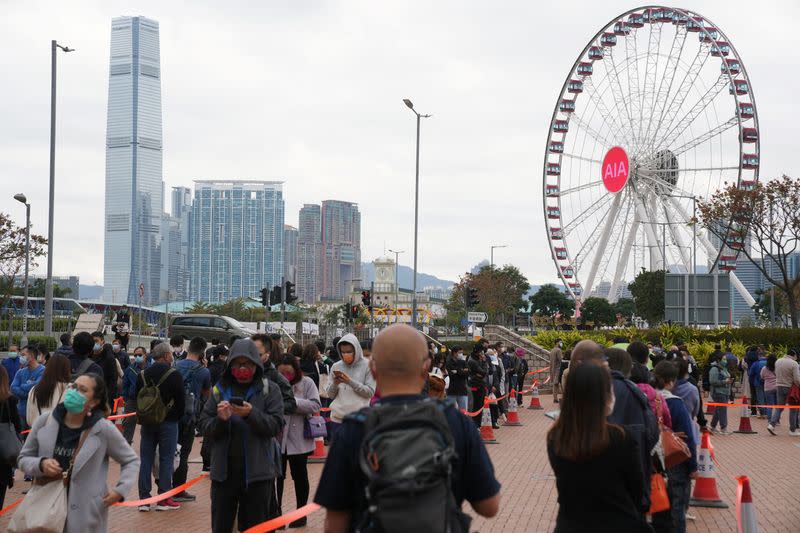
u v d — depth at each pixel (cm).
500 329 4772
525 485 1465
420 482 402
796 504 1302
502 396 2484
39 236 5025
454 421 459
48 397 980
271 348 1105
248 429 815
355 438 448
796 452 1969
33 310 6794
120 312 4384
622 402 709
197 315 5228
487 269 10806
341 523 456
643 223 5894
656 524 795
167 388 1186
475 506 469
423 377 467
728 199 5097
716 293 4056
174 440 1212
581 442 566
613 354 811
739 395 3688
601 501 567
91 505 727
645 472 700
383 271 19900
